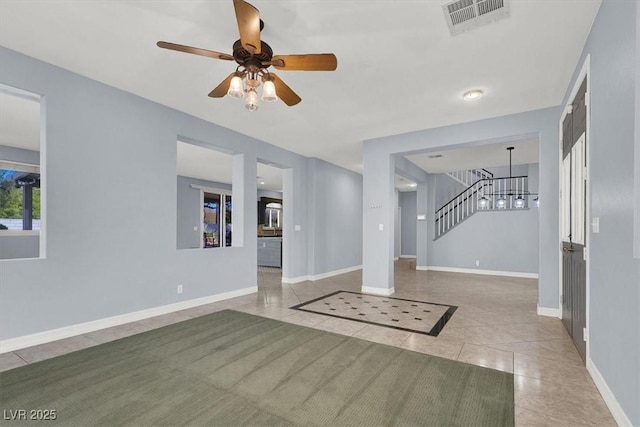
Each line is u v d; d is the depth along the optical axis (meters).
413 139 4.89
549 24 2.33
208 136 4.44
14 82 2.73
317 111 4.06
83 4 2.15
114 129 3.40
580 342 2.68
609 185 1.93
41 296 2.86
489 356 2.65
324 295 5.03
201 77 3.20
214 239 11.05
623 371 1.70
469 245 7.98
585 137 2.58
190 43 2.62
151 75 3.16
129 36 2.52
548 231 3.87
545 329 3.36
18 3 2.13
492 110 4.00
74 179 3.09
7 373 2.30
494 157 6.51
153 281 3.75
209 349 2.78
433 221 8.52
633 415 1.58
